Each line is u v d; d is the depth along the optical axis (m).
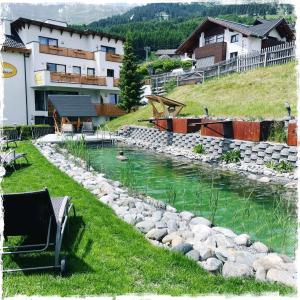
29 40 27.77
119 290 3.46
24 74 26.92
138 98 27.72
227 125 13.18
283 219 6.13
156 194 8.20
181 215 6.27
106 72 31.47
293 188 8.59
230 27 31.59
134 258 4.16
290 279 3.64
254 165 11.21
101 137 20.02
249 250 4.74
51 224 4.13
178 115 18.09
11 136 18.53
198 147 14.27
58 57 28.42
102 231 4.96
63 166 10.38
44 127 21.86
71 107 21.73
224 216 6.53
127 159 13.31
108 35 32.34
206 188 8.74
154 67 52.66
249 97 17.44
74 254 4.23
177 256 4.16
